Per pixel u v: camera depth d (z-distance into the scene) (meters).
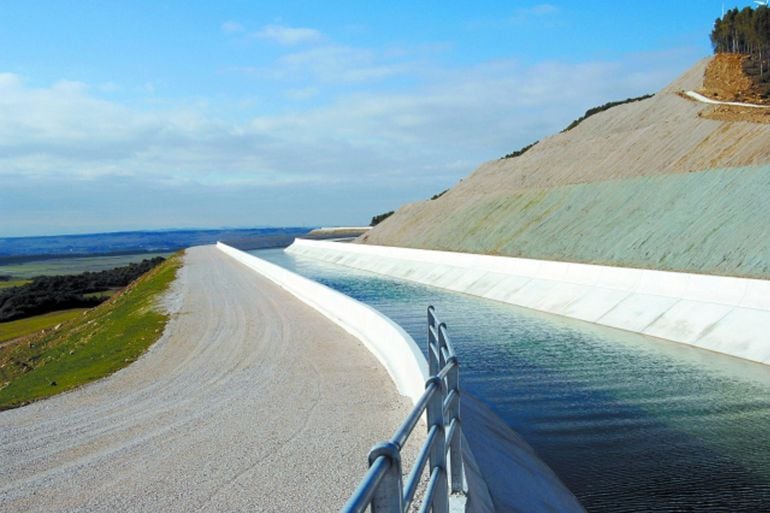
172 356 18.45
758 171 35.25
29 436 10.95
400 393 12.92
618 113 78.06
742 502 10.12
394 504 3.00
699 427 13.62
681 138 52.41
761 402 15.09
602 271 28.88
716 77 76.38
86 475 8.72
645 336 23.05
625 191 45.66
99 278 82.31
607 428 13.71
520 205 58.16
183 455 9.38
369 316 18.64
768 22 81.44
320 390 13.38
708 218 34.69
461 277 41.03
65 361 22.30
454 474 6.50
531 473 10.73
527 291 32.94
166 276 54.09
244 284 41.66
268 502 7.44
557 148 75.62
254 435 10.28
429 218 74.44
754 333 19.58
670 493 10.59
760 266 27.45
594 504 10.27
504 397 16.16
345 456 9.05
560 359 19.91
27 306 58.47
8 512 7.52
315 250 85.00
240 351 18.55
